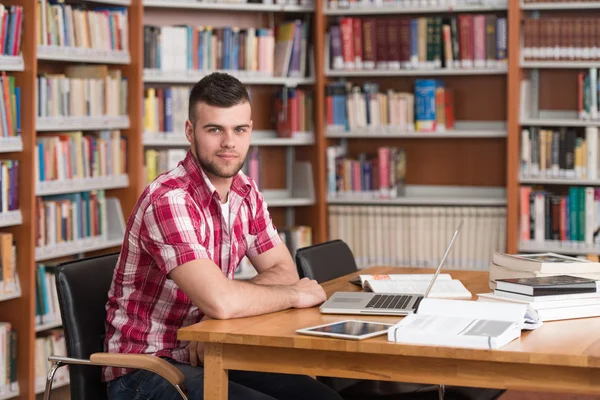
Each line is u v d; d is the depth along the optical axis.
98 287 2.70
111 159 4.94
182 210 2.48
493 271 2.80
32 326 4.38
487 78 5.61
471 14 5.55
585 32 5.09
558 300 2.36
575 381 1.93
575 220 5.15
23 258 4.37
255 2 5.40
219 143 2.57
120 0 4.91
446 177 5.74
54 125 4.53
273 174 5.81
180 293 2.60
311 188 5.59
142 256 2.57
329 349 2.08
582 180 5.12
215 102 2.56
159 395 2.49
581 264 2.67
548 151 5.18
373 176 5.52
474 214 5.36
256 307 2.42
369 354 2.10
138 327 2.60
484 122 5.64
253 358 2.21
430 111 5.38
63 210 4.63
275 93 5.66
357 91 5.48
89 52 4.72
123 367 2.53
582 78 5.12
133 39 5.00
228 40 5.31
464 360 2.01
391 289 2.74
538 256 2.86
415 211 5.45
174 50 5.21
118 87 4.95
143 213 2.52
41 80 4.44
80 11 4.68
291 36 5.47
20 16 4.26
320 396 2.68
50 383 2.54
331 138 5.70
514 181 5.19
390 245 5.52
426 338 2.01
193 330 2.21
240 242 2.80
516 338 2.07
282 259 2.93
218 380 2.24
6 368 4.34
